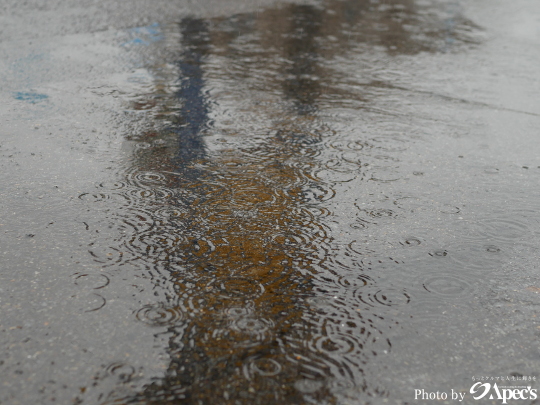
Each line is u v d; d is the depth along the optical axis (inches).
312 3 346.3
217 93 177.8
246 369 67.4
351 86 194.1
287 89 186.4
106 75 186.1
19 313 75.3
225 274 86.5
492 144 148.0
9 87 167.6
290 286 84.4
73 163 122.8
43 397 62.0
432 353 72.1
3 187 110.0
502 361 71.4
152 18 271.1
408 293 84.4
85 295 79.7
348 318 77.9
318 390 64.7
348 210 109.1
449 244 98.7
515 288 87.0
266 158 132.0
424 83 201.8
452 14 342.3
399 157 136.6
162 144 136.5
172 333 72.9
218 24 272.2
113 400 61.9
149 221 101.0
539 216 110.3
